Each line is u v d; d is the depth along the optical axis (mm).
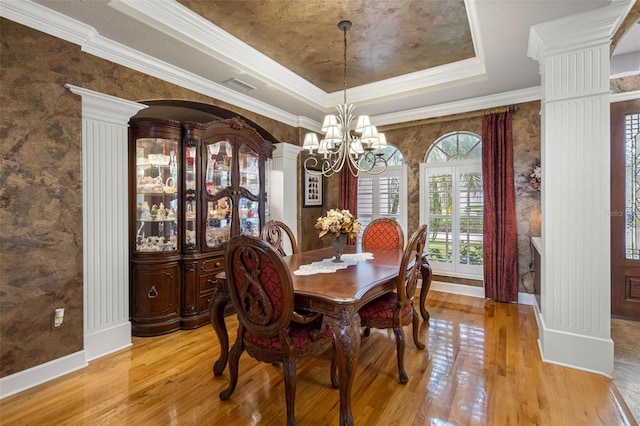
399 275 2158
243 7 2498
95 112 2521
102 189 2596
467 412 1832
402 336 2174
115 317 2689
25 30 2092
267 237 2986
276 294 1685
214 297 2205
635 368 2301
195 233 3330
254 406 1913
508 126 3902
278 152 4586
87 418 1797
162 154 3219
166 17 2443
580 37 2260
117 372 2309
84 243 2480
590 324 2279
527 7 2152
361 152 2986
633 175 3273
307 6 2488
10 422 1765
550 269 2420
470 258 4297
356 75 3883
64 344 2287
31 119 2127
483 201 4082
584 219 2293
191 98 3311
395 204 4895
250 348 1876
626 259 3309
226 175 3727
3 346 2004
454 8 2521
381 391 2055
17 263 2068
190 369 2355
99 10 2178
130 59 2744
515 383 2125
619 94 3273
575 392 2014
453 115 4309
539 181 3773
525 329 3055
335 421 1775
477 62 3459
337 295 1720
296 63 3523
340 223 2602
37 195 2158
